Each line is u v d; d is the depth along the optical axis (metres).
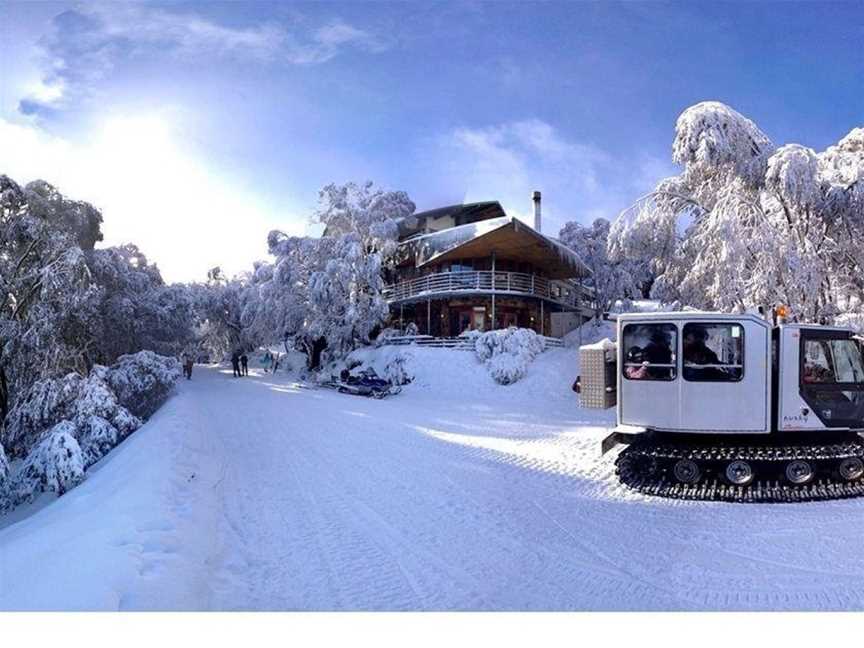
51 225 14.30
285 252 25.45
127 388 14.90
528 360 20.19
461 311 22.31
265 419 12.36
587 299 31.33
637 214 17.55
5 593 3.06
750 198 15.37
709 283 15.91
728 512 5.76
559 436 10.27
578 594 3.53
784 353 6.86
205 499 5.75
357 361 22.81
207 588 3.60
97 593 2.98
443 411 14.67
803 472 6.54
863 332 7.57
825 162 15.97
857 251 14.46
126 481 5.91
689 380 6.92
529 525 5.04
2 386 13.03
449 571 3.96
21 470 8.20
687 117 15.32
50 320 13.08
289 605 3.35
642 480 6.75
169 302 23.11
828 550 4.52
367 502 5.86
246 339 33.81
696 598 3.51
